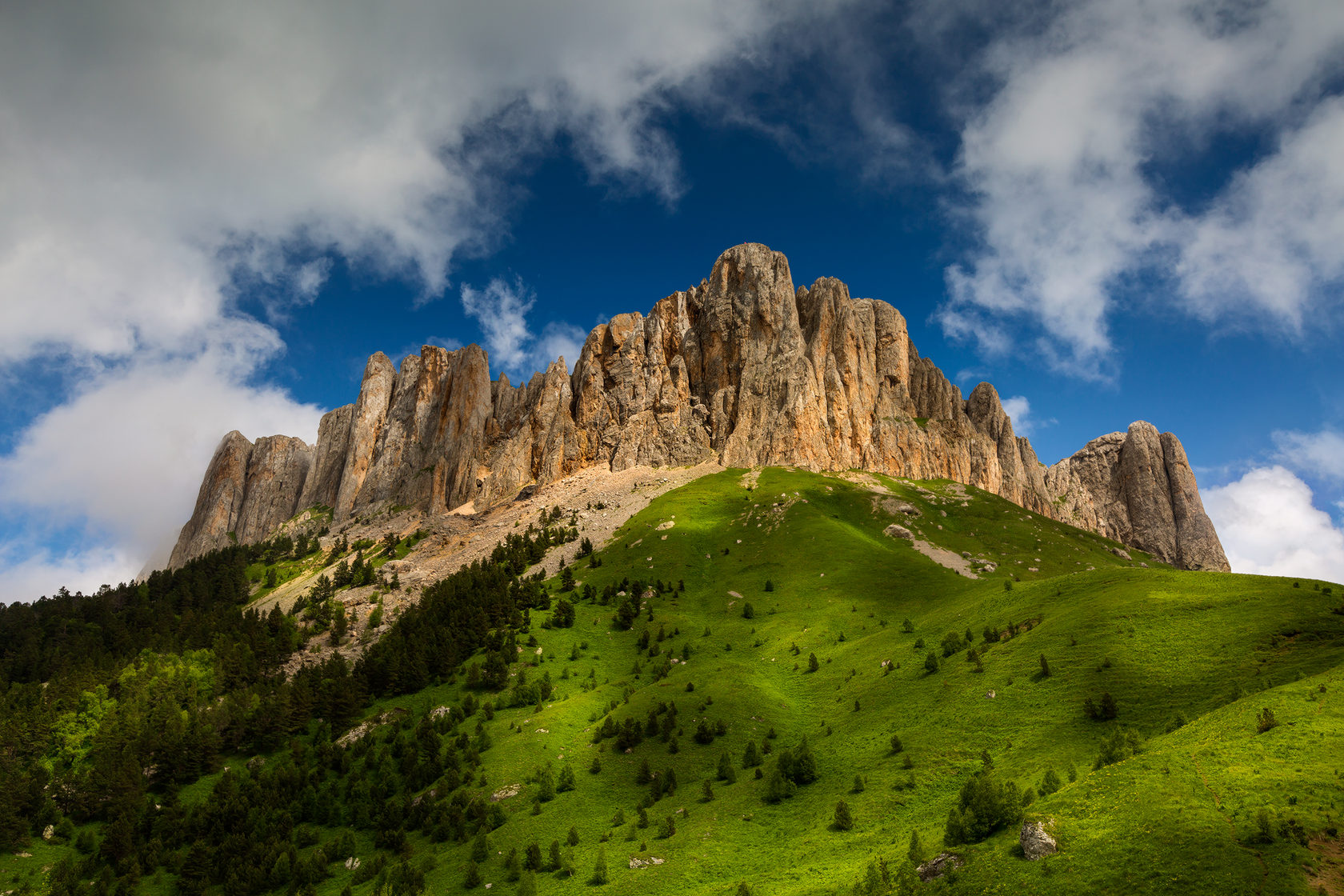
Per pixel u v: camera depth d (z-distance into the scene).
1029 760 91.88
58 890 116.94
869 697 129.38
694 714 134.00
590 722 142.38
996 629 137.00
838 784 103.00
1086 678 106.38
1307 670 89.50
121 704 172.62
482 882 99.50
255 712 164.62
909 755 103.19
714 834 97.62
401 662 175.50
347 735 156.00
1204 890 56.88
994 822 73.56
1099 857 63.56
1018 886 64.12
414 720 157.75
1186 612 115.06
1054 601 140.00
